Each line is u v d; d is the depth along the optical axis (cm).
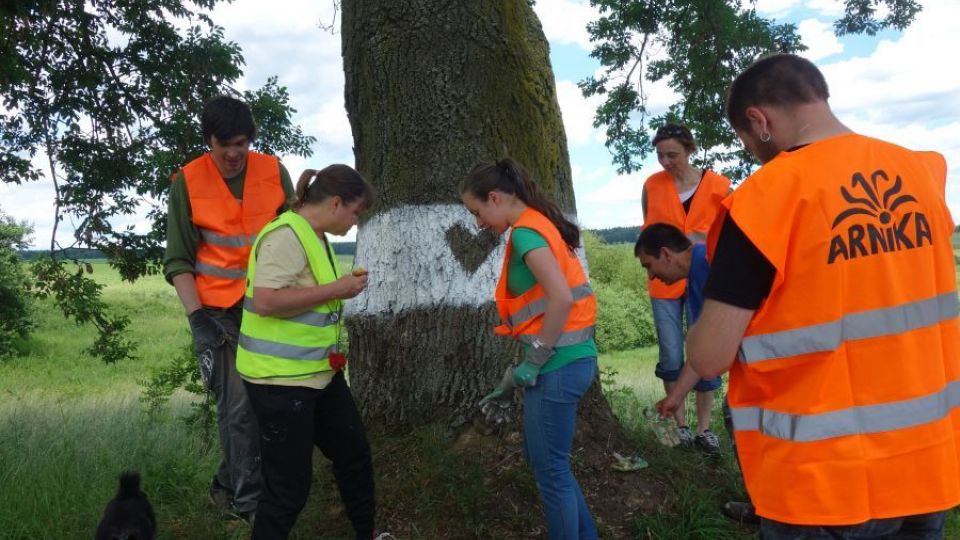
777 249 190
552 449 311
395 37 438
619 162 1088
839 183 195
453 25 433
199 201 382
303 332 321
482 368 420
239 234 390
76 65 914
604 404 444
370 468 353
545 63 469
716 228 206
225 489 419
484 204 315
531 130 446
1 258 2159
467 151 432
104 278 4278
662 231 403
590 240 3188
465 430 414
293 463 321
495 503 374
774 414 200
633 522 376
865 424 191
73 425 682
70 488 450
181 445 575
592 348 318
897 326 193
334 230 333
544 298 306
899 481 191
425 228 430
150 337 2550
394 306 433
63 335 2573
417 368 429
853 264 192
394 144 441
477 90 434
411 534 366
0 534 385
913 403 192
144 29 929
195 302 381
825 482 191
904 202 201
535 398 310
